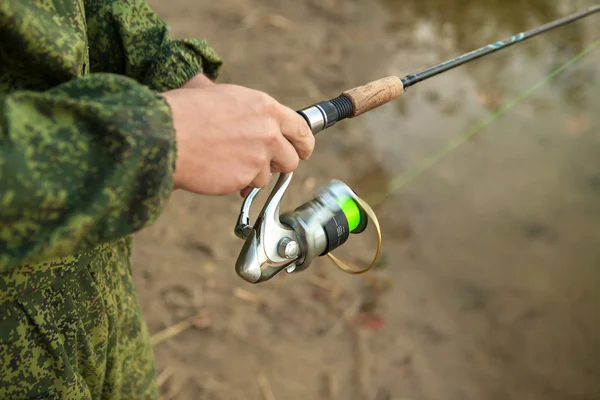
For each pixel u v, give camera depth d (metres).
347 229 1.16
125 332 1.30
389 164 3.51
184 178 0.87
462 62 1.44
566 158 3.61
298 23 4.59
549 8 5.01
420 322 2.68
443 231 3.13
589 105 4.02
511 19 4.87
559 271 2.95
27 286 0.95
